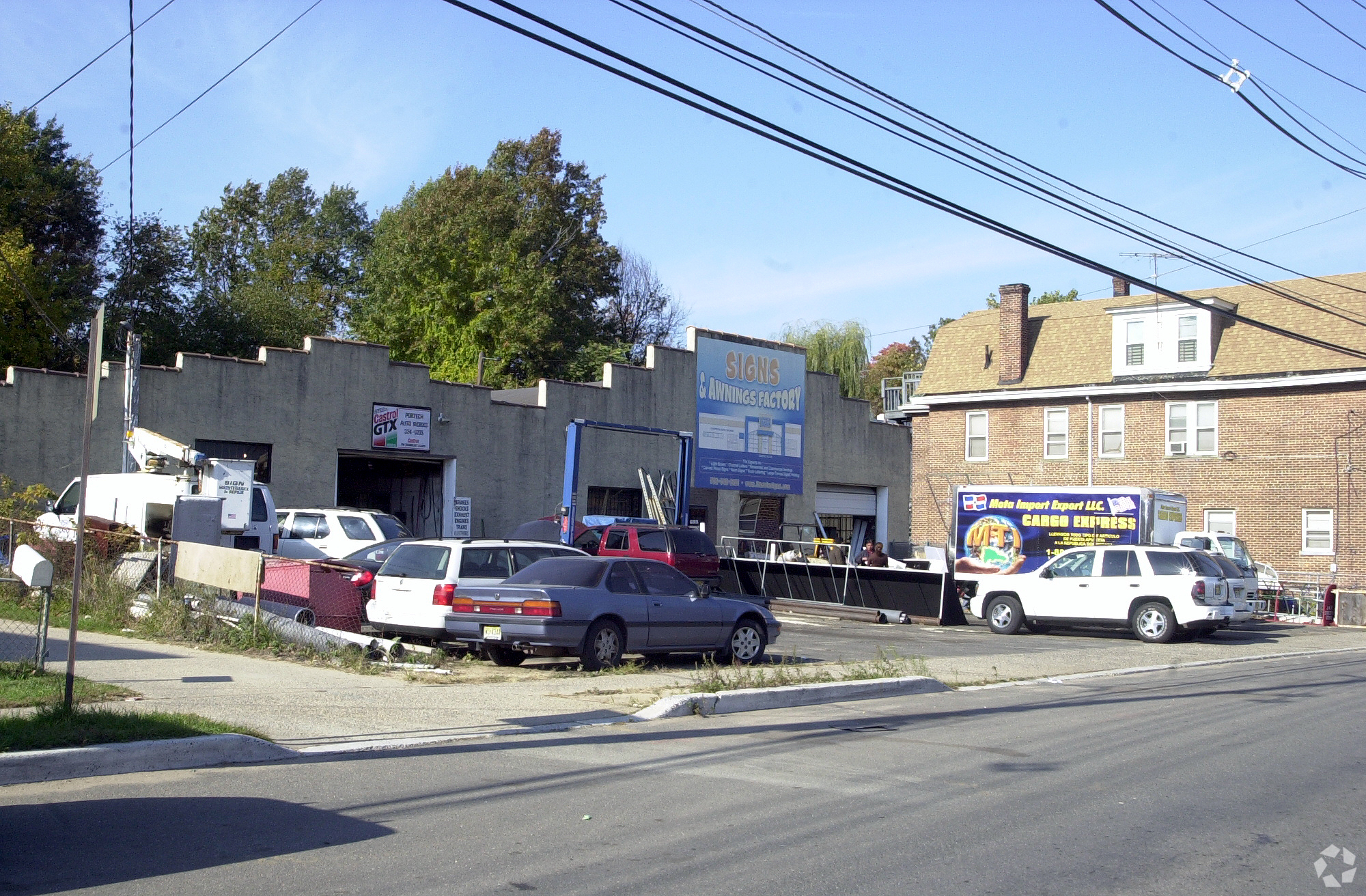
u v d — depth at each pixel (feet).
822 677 44.98
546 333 169.68
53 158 138.92
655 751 30.42
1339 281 118.01
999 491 90.58
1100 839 22.08
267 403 89.61
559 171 191.72
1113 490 86.48
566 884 18.51
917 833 22.15
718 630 48.88
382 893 17.85
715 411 120.57
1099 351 128.57
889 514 139.44
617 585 45.73
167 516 62.08
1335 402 112.47
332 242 212.84
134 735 26.55
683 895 18.03
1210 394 119.34
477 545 49.37
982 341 139.03
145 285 140.26
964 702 42.34
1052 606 74.54
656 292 234.79
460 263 170.60
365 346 95.35
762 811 23.76
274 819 22.06
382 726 31.71
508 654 46.26
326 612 51.16
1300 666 60.29
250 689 35.76
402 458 98.94
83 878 18.13
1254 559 114.73
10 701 30.07
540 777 26.58
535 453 106.11
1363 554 109.70
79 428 81.82
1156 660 60.64
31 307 114.11
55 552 53.78
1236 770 29.32
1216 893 18.88
